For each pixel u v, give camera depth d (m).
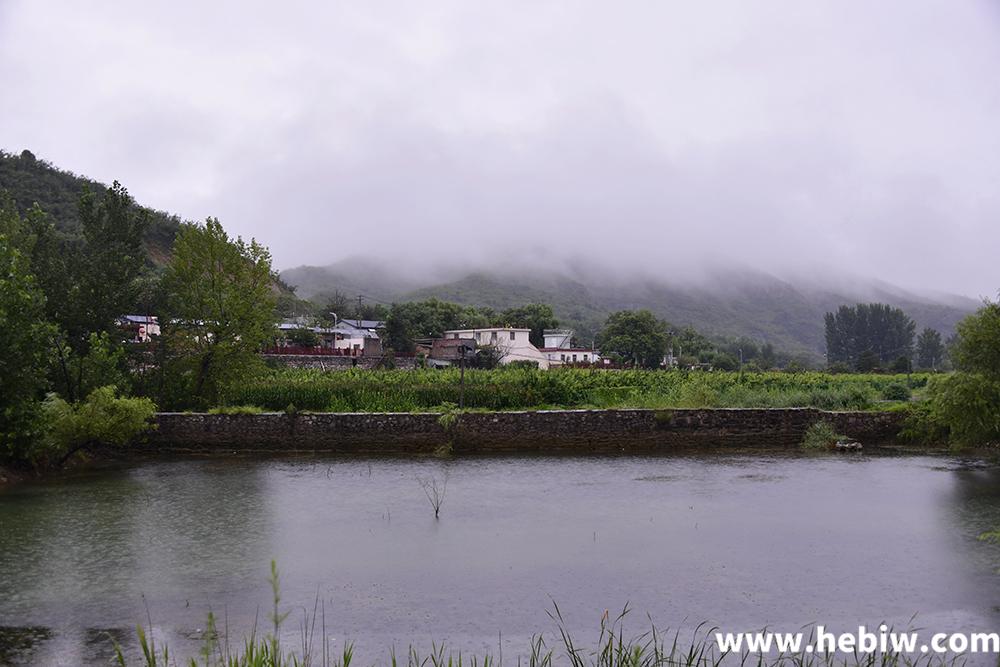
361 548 18.66
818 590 15.36
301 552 18.27
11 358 27.17
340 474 29.97
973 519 21.59
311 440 36.09
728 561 17.42
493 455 35.16
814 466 31.69
